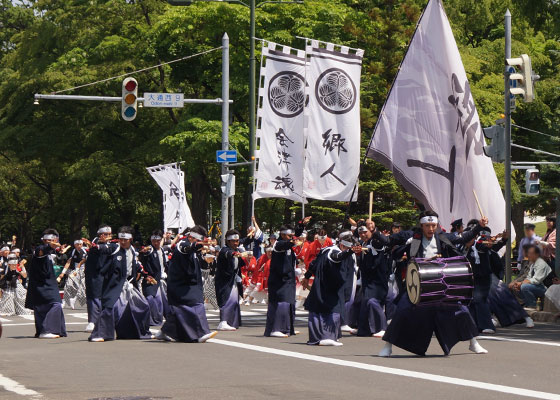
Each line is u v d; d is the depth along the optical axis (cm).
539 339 1783
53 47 5594
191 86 4925
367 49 4512
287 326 1894
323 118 2570
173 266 1777
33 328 2239
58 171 5897
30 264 1938
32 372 1307
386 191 4041
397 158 2017
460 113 2036
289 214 4722
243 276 3048
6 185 7025
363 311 1884
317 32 4434
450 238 1445
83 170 5103
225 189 3219
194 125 4425
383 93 4294
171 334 1772
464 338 1468
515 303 2067
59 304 1934
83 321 2461
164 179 3459
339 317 1695
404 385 1142
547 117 4966
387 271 1894
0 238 8869
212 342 1758
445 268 1391
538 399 1027
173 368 1344
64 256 3997
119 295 1844
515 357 1449
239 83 4491
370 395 1059
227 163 3303
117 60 5050
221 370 1313
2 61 6456
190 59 4684
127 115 2967
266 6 4531
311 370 1304
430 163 2027
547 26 3275
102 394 1085
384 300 1891
